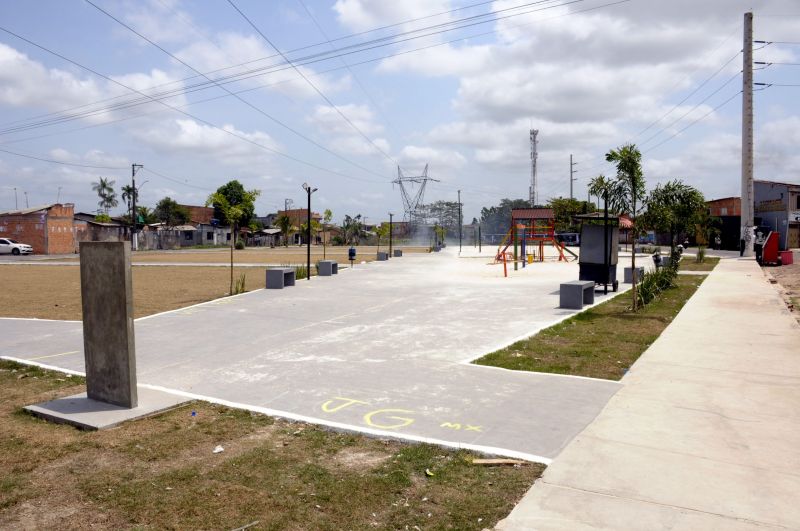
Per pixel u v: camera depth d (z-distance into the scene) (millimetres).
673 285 19266
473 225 110188
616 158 14492
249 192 21375
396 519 4066
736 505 4078
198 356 9703
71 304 17672
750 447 5191
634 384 7430
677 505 4090
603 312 14109
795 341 9930
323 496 4445
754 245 35031
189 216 102625
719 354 9047
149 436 5852
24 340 11391
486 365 8719
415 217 121250
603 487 4398
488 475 4727
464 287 21016
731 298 15703
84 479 4832
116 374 6746
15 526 4055
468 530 3879
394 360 9172
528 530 3785
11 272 32625
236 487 4633
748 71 34719
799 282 21234
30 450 5496
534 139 105312
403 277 25875
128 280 6645
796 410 6246
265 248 80250
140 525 4051
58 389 7754
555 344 10234
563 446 5281
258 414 6520
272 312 14844
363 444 5543
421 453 5223
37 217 60250
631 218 14680
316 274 27562
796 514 3941
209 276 28641
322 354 9742
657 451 5117
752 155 34938
